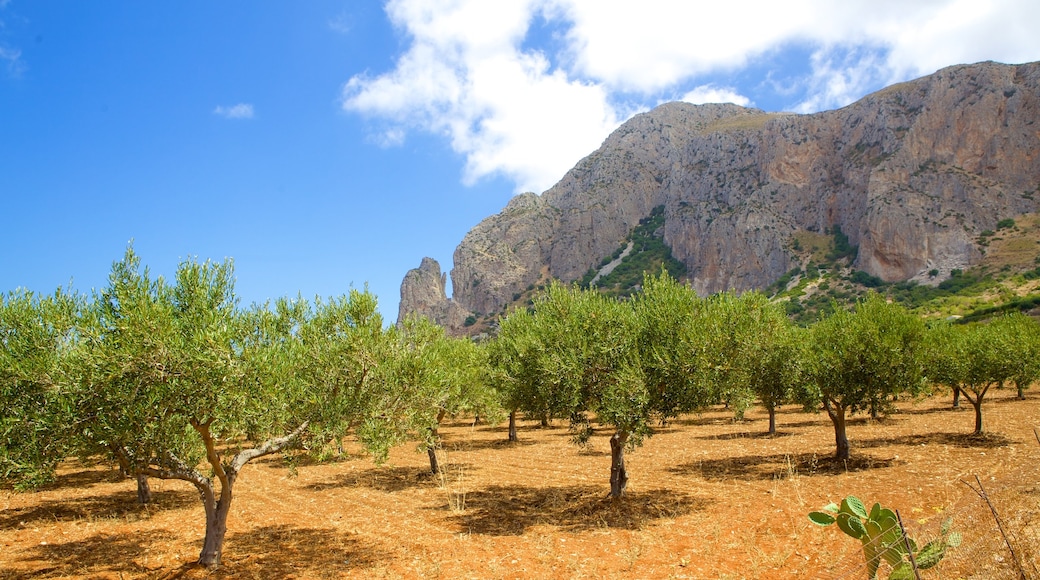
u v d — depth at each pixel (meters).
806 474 20.98
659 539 14.24
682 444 31.81
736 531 14.46
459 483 23.59
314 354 14.02
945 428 29.86
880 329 21.75
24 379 11.28
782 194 174.12
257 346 12.39
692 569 11.97
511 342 26.77
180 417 11.35
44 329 13.05
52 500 21.59
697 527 15.06
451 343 32.44
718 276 170.88
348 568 13.25
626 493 19.45
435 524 17.17
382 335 14.94
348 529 16.95
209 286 13.02
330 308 15.17
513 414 37.91
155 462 12.12
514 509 18.62
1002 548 8.84
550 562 13.03
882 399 21.75
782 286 153.12
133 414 10.64
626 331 17.08
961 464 20.08
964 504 12.22
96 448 11.23
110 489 23.83
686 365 16.14
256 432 12.34
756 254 164.75
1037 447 22.19
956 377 26.28
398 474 26.62
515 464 28.14
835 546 12.65
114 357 10.30
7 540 16.25
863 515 8.17
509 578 12.19
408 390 14.68
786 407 50.81
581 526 15.95
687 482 21.14
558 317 18.30
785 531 14.12
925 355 21.80
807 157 176.00
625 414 15.89
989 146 148.75
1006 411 36.06
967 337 27.62
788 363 23.64
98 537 16.44
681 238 188.00
